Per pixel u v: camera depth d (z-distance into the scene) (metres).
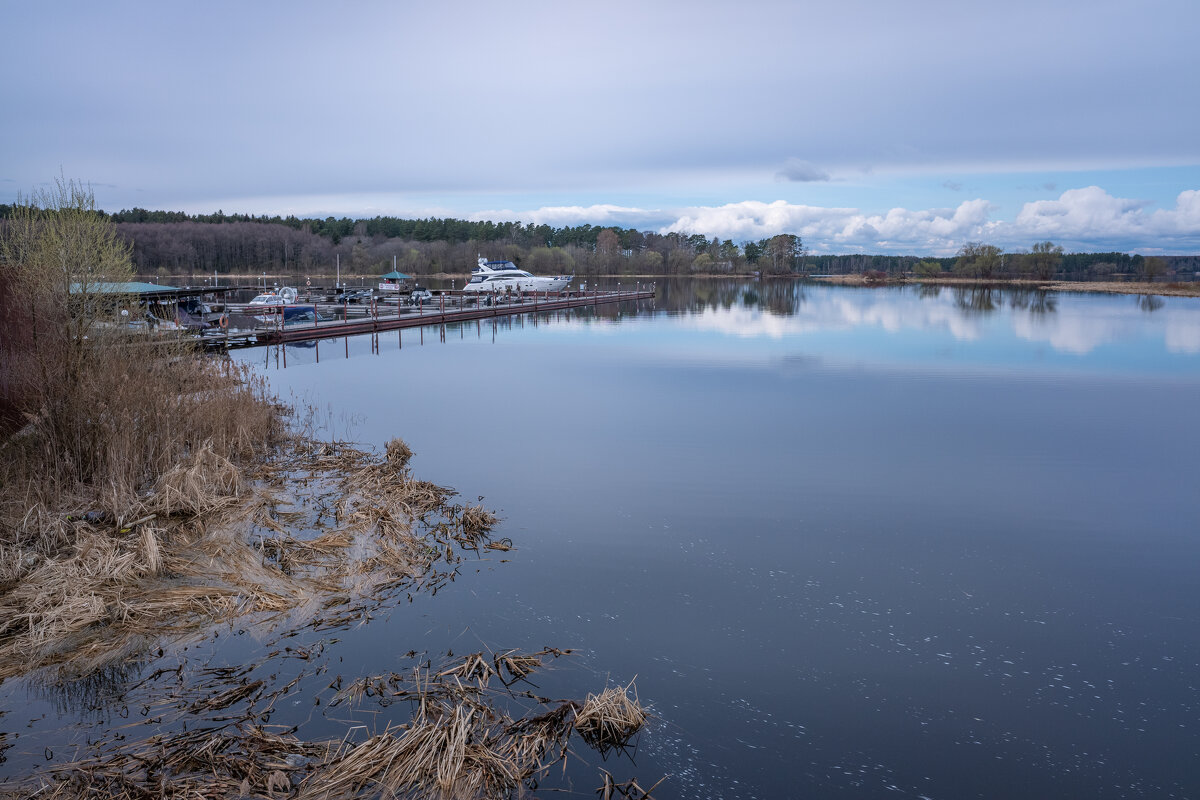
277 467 9.88
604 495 9.05
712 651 5.35
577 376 19.28
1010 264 121.44
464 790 3.75
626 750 4.23
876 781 4.00
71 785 3.71
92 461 8.09
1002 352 24.59
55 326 8.85
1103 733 4.45
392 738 4.12
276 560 6.70
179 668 4.92
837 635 5.63
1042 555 7.32
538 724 4.41
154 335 10.74
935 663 5.24
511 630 5.59
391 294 53.66
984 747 4.31
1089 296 66.19
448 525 7.89
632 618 5.84
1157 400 15.81
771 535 7.75
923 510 8.64
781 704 4.71
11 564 5.98
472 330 33.75
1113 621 5.94
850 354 24.17
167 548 6.59
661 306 53.03
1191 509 8.69
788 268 143.62
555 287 66.69
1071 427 13.13
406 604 5.98
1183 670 5.20
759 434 12.45
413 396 16.20
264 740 4.11
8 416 8.80
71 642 5.14
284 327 27.28
